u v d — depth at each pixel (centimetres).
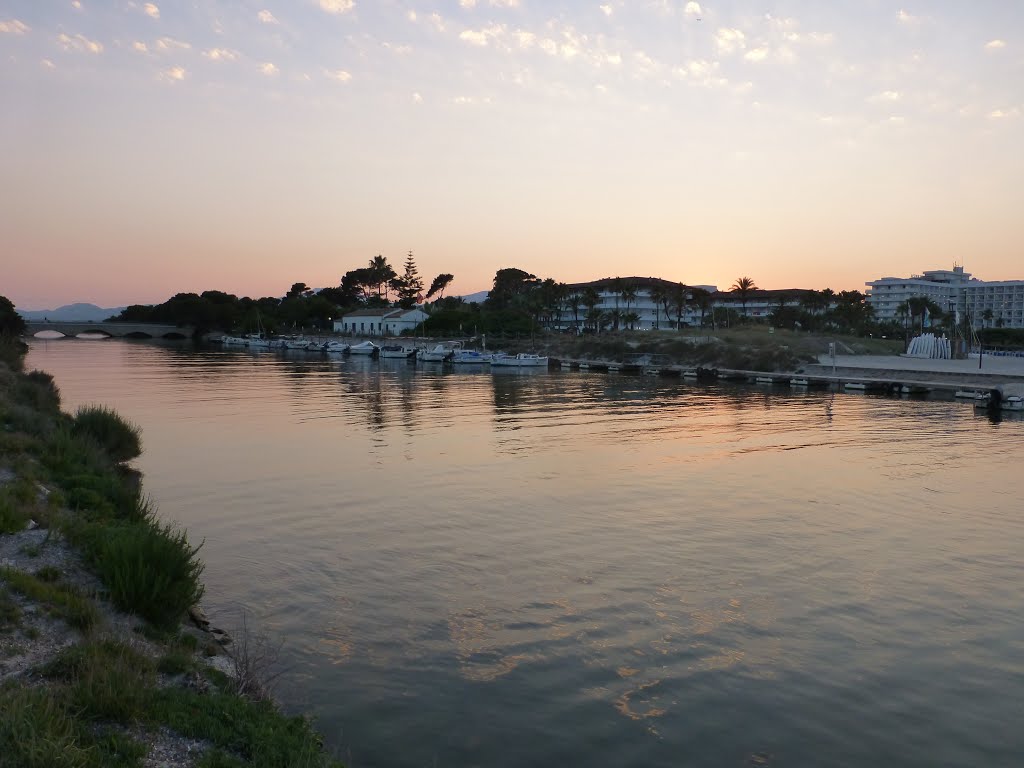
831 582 1745
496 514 2316
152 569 1187
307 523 2172
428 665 1277
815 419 4919
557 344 12488
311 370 9444
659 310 16450
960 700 1205
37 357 11238
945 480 2942
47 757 666
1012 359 10350
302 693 1158
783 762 1021
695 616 1526
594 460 3291
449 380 8119
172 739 823
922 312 14275
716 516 2336
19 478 1762
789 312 15088
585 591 1656
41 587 1120
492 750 1024
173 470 2933
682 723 1114
